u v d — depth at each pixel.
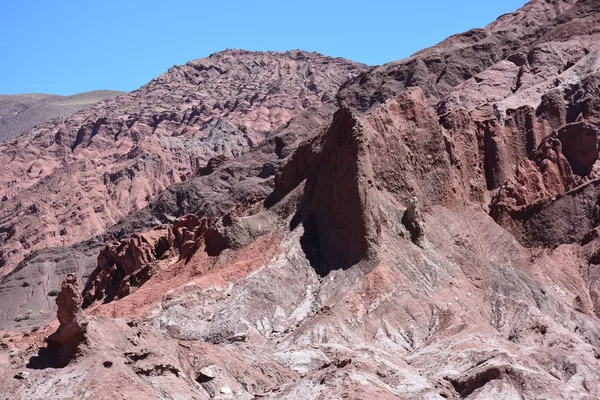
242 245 114.81
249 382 79.31
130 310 103.44
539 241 137.00
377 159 118.81
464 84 199.75
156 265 129.12
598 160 152.38
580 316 115.44
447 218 123.88
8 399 67.06
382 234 111.25
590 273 127.81
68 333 70.31
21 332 97.81
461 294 109.94
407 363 94.38
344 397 71.06
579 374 93.12
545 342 103.12
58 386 67.88
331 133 119.88
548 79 188.50
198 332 98.75
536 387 85.69
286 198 120.00
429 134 128.38
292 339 95.44
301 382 75.75
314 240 113.50
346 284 105.94
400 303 103.38
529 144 163.75
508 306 109.94
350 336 96.31
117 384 68.00
